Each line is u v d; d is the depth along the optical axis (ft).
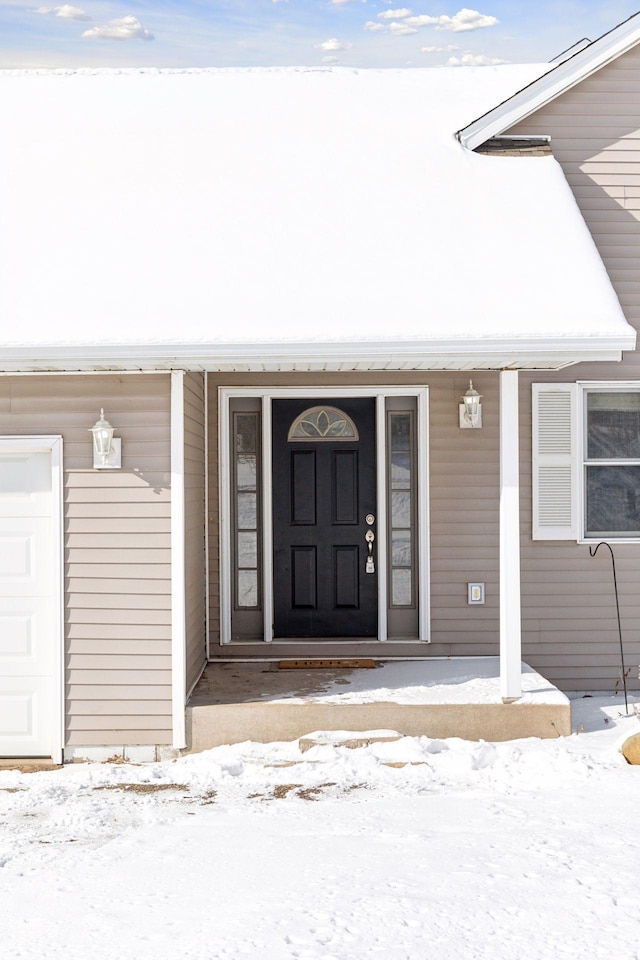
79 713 24.82
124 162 28.35
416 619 30.96
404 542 31.04
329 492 30.94
